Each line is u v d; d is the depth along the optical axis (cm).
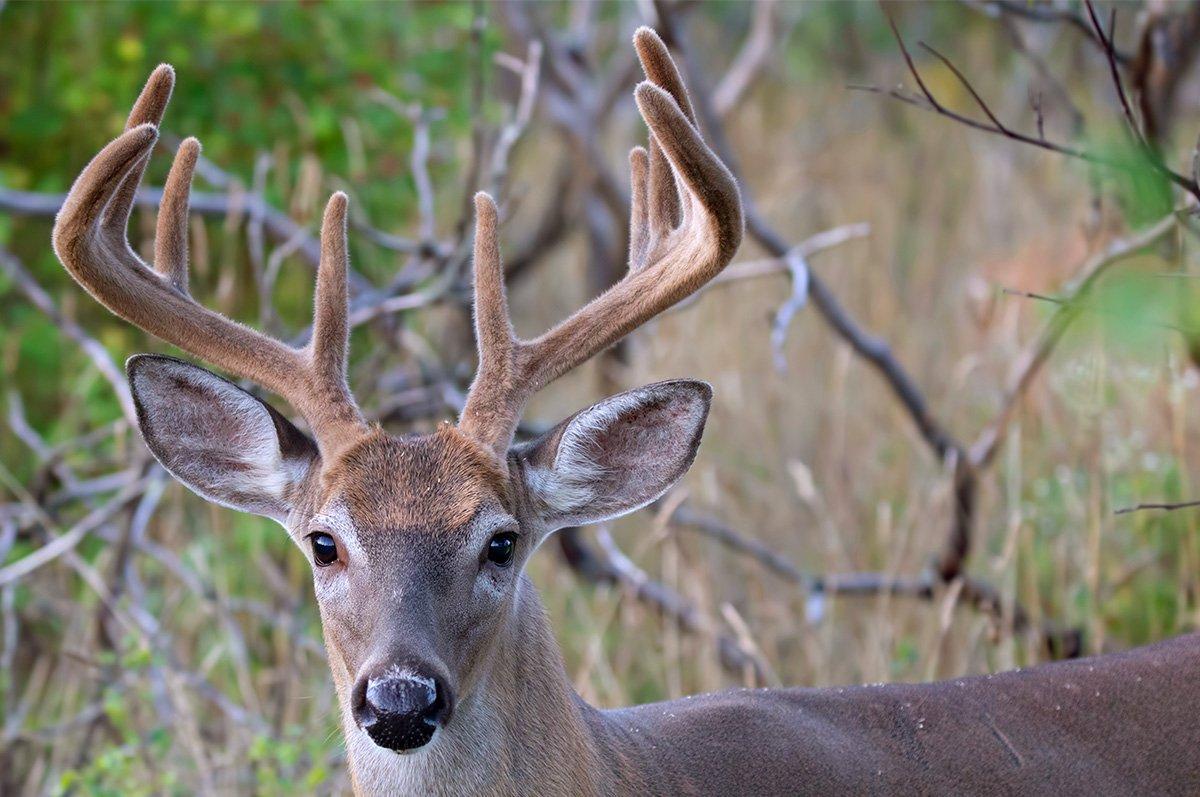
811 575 1318
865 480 1406
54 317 1313
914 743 852
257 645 1248
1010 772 844
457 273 1322
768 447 1455
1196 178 849
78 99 1447
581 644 1260
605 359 1652
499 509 749
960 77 898
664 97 754
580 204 1912
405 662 691
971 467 1220
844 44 2486
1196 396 1248
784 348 1598
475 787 757
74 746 1161
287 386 797
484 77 1598
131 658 1068
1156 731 861
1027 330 1450
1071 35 1571
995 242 1817
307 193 1363
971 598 1186
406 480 748
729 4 2542
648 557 1375
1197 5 1140
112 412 1409
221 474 812
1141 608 1186
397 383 1429
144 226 1359
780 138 2294
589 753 787
